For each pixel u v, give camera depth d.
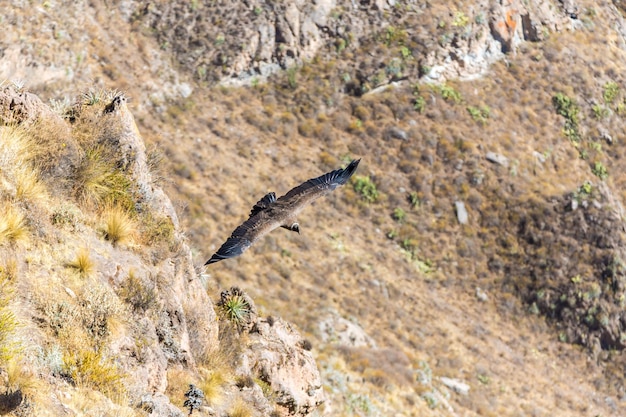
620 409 122.06
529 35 166.25
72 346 28.31
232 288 47.69
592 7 181.62
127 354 30.61
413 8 156.50
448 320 121.19
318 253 119.12
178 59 139.50
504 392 109.75
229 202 119.00
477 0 161.25
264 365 43.94
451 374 107.50
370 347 104.62
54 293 29.09
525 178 144.50
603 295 133.38
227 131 132.50
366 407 85.19
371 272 121.00
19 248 29.23
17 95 33.50
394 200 134.88
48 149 33.59
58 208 32.75
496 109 152.00
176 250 38.56
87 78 126.12
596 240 138.62
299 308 105.75
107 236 34.59
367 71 147.25
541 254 136.00
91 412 26.50
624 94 167.38
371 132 141.25
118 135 37.12
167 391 33.62
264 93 140.88
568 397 117.19
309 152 135.50
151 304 34.00
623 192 153.25
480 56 156.75
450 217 136.38
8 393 23.81
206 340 39.78
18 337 26.17
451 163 141.75
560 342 128.88
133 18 142.00
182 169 119.75
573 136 155.12
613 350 130.00
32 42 123.06
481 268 133.25
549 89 159.38
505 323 128.38
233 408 36.91
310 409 46.53
